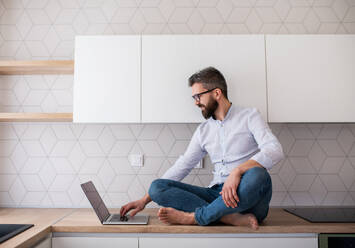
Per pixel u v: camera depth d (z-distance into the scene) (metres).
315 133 1.93
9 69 1.84
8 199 1.89
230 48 1.66
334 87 1.65
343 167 1.92
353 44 1.68
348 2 1.98
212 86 1.49
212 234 1.30
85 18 1.99
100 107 1.63
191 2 2.00
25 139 1.92
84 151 1.92
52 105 1.94
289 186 1.90
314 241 1.29
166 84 1.64
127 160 1.91
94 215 1.61
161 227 1.30
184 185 1.46
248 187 1.18
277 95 1.64
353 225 1.32
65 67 1.79
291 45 1.67
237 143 1.47
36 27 1.99
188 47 1.66
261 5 2.00
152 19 1.99
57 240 1.33
